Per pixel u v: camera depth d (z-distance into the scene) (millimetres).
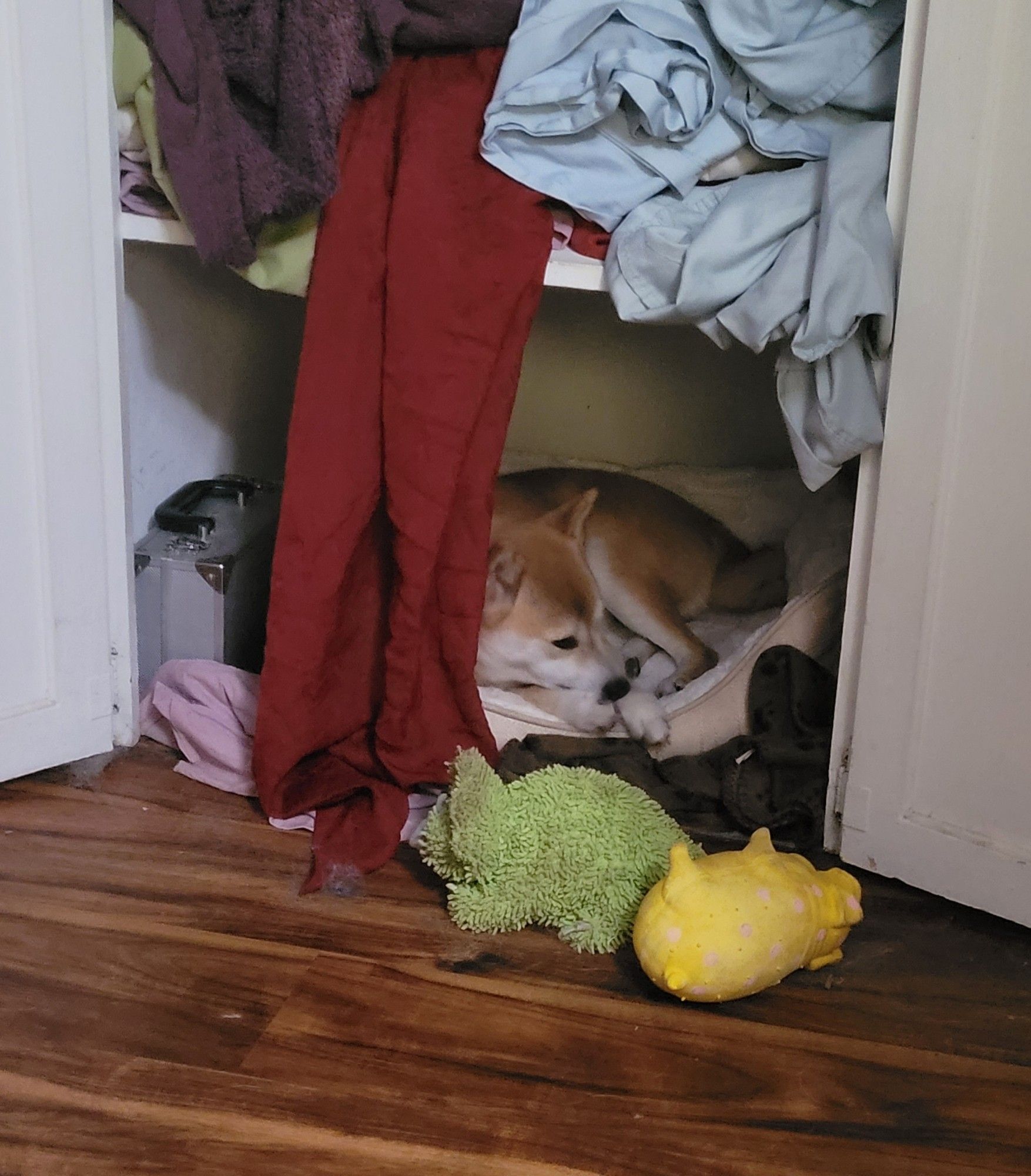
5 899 1100
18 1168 820
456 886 1105
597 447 1724
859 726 1146
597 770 1230
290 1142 851
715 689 1322
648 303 1113
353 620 1266
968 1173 853
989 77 947
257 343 1678
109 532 1285
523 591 1397
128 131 1206
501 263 1129
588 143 1123
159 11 1116
